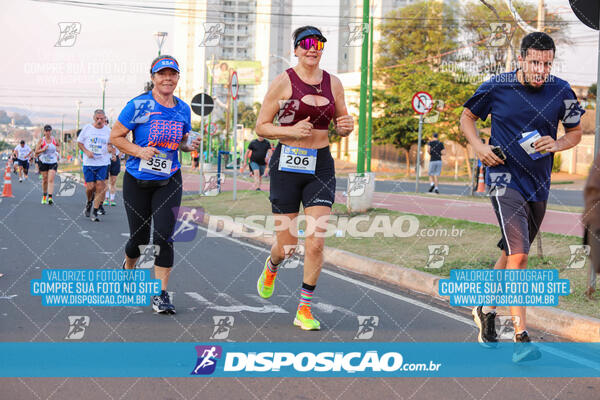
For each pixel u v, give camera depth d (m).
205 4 67.50
